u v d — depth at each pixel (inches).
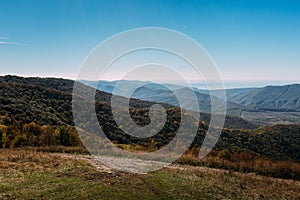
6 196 373.1
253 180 580.7
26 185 426.6
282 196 486.9
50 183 441.4
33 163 600.4
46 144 1126.4
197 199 421.7
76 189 412.2
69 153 846.5
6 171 515.2
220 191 473.4
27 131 1212.5
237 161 831.7
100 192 402.6
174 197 416.8
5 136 1099.9
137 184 459.5
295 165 735.7
